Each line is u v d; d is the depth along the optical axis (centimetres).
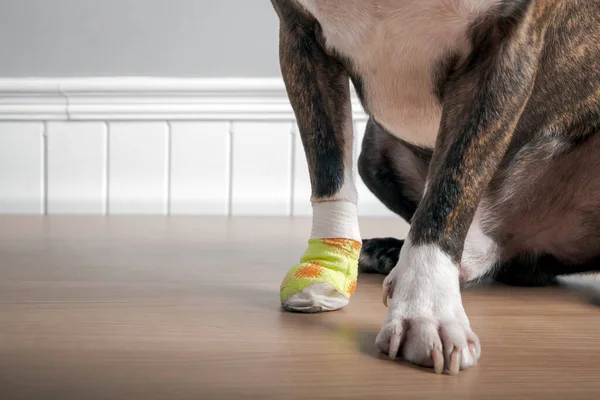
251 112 308
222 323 141
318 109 151
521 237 184
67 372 112
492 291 181
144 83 306
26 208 311
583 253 185
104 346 125
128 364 116
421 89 152
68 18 309
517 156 174
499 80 137
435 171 139
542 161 175
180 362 117
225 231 265
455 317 123
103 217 300
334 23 144
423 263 128
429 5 137
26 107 307
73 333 132
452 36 140
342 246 152
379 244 195
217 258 211
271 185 312
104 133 309
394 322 122
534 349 128
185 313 148
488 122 136
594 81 171
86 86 305
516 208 180
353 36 145
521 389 109
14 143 309
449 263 129
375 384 109
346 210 152
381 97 157
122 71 311
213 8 309
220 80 307
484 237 183
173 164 311
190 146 310
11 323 138
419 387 109
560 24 163
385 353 123
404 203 202
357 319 145
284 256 216
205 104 308
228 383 108
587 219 180
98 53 310
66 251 218
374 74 151
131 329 135
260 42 310
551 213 180
